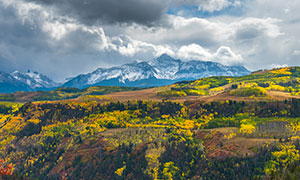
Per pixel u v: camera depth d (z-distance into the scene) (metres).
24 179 164.62
